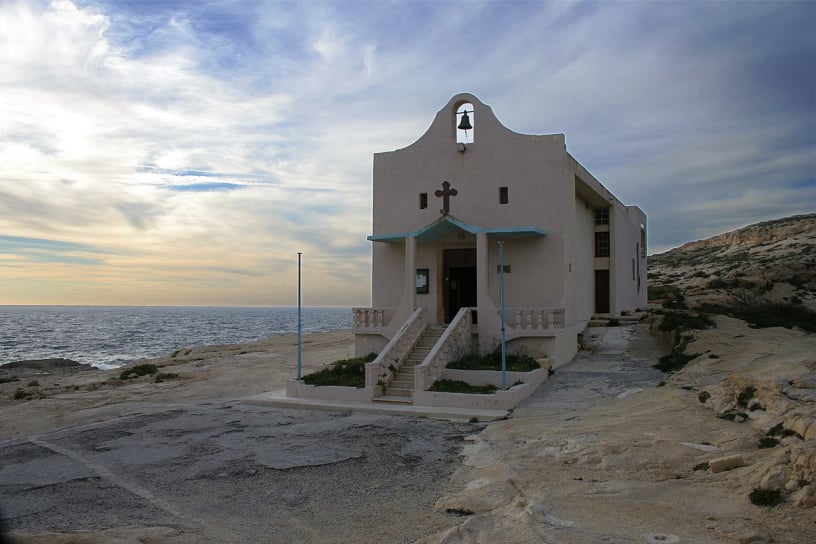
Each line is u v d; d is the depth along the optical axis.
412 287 22.75
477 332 21.67
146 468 12.23
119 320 187.50
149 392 24.34
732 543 7.23
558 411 16.27
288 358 35.75
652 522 8.09
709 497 8.75
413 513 9.22
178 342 82.62
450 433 14.63
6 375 37.59
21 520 9.26
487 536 7.92
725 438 11.54
